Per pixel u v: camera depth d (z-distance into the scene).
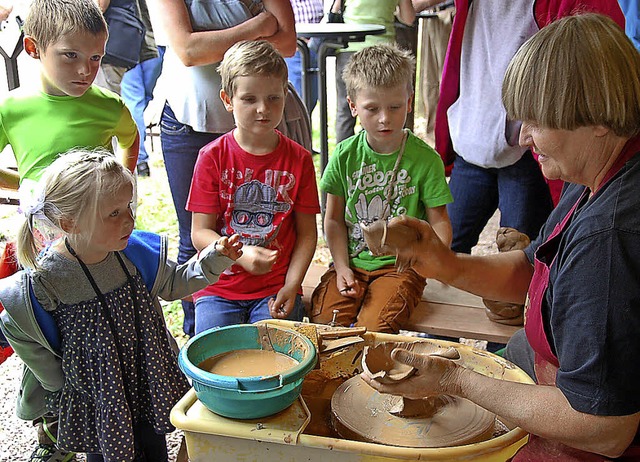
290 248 2.26
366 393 1.43
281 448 1.28
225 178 2.18
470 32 2.37
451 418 1.35
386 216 2.29
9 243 1.98
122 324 1.72
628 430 1.11
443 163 2.50
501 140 2.30
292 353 1.48
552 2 2.19
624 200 1.11
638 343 1.07
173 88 2.45
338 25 3.95
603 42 1.09
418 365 1.25
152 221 4.25
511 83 1.19
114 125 2.26
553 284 1.24
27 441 2.22
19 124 2.11
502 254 1.64
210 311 2.13
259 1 2.47
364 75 2.16
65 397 1.75
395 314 2.09
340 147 2.33
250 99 2.08
